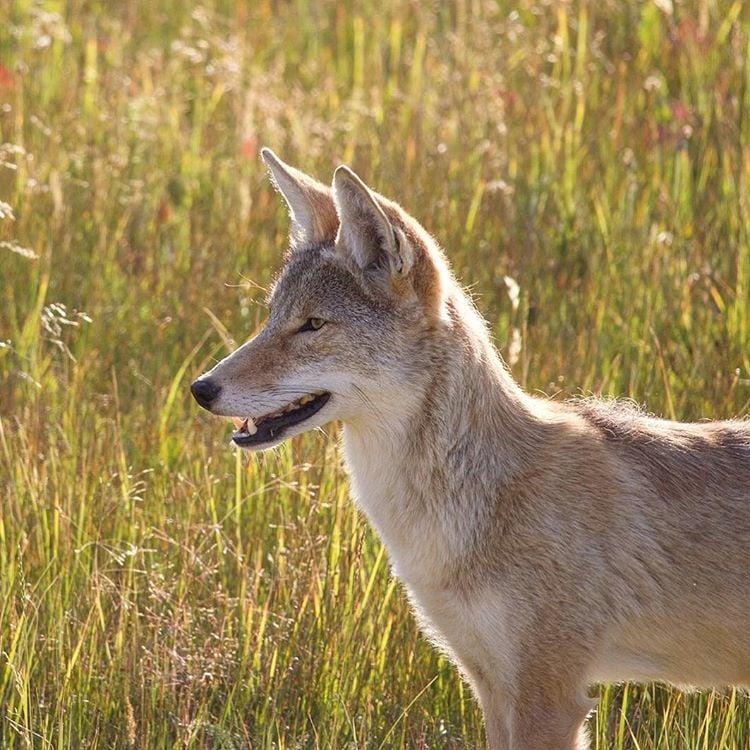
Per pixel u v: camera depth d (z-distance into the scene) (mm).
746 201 16594
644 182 18281
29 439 13562
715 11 21438
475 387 10047
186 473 13672
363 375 10164
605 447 10055
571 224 17625
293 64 24875
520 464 9922
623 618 9828
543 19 23094
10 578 11680
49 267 16953
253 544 12547
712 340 14828
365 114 21219
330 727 10906
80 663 11172
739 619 9836
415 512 10172
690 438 10234
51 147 19969
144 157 20531
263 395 10227
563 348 15070
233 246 17812
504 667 9930
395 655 11539
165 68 23734
